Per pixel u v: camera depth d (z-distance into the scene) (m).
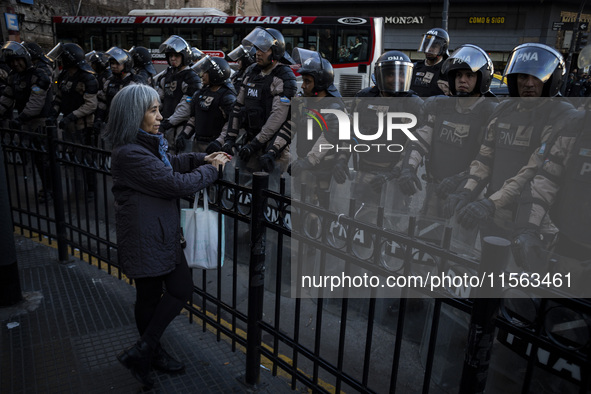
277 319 2.11
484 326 1.26
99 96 5.47
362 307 2.87
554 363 1.51
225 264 3.71
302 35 12.84
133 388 2.13
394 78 2.91
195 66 4.30
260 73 3.75
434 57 4.83
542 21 21.75
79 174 5.13
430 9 22.61
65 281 3.16
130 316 2.74
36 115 5.08
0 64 6.62
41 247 3.74
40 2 16.22
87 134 5.43
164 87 5.33
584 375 1.16
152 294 2.06
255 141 3.52
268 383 2.24
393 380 1.66
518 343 1.65
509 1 21.81
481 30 22.61
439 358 2.27
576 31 14.24
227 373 2.29
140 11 14.47
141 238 1.91
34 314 2.73
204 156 2.26
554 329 1.66
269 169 3.29
